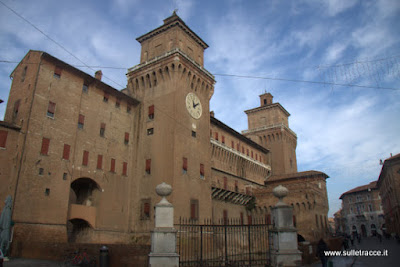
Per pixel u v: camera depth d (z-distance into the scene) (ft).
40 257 88.74
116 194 142.61
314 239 180.14
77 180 134.82
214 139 184.44
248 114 288.92
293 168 272.10
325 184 236.43
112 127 148.66
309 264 94.22
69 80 130.93
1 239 88.48
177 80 153.07
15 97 123.95
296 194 192.34
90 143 135.74
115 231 138.10
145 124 158.10
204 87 172.96
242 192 204.44
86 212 129.08
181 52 155.84
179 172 142.31
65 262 80.94
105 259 70.38
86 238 130.31
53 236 110.73
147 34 174.19
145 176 148.15
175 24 164.45
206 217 152.15
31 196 107.24
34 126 113.60
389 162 236.63
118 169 146.92
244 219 199.11
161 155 146.00
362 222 369.30
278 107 274.98
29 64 124.47
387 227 305.12
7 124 108.47
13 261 84.07
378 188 355.97
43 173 112.88
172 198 135.33
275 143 264.31
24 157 107.76
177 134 146.30
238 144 221.46
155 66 161.07
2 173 104.88
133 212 145.48
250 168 227.20
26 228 103.14
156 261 58.13
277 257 64.59
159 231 60.03
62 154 121.39
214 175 177.47
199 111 166.30
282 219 67.46
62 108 125.39
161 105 154.51
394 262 92.89
